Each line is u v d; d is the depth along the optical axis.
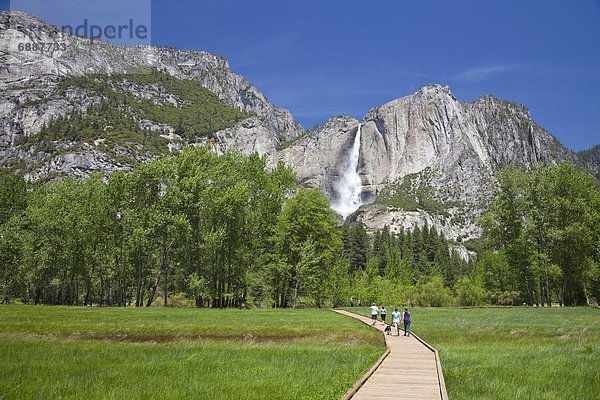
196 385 16.86
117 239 65.94
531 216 71.69
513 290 95.25
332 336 32.62
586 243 67.88
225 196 61.53
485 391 16.31
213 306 65.19
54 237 64.88
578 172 71.50
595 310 56.28
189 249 63.09
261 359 23.61
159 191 64.38
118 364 22.00
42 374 19.42
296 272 66.69
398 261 122.44
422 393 14.80
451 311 57.72
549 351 27.05
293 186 69.94
